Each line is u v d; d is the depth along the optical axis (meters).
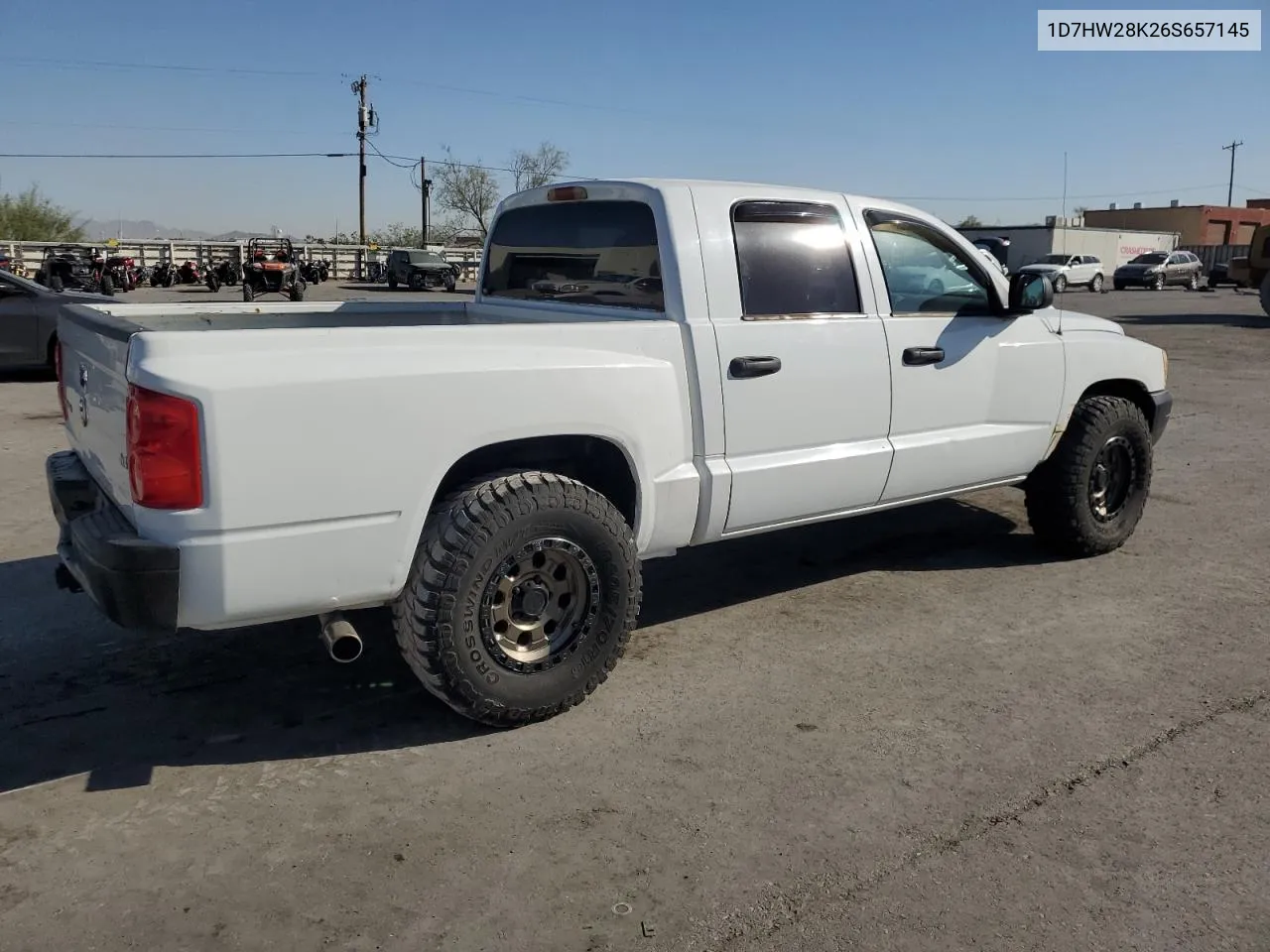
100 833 3.11
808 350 4.38
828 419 4.50
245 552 3.15
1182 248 63.88
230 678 4.19
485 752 3.62
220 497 3.08
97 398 3.59
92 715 3.87
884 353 4.65
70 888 2.85
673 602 5.14
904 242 4.85
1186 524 6.60
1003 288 5.24
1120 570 5.65
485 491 3.52
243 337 3.18
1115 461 5.78
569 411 3.70
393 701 4.00
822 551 5.99
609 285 4.46
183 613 3.14
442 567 3.44
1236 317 23.75
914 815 3.23
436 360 3.43
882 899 2.83
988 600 5.17
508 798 3.32
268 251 37.34
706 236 4.17
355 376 3.26
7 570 5.42
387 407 3.32
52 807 3.25
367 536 3.36
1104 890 2.88
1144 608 5.07
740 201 4.28
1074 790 3.39
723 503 4.22
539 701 3.71
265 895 2.83
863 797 3.33
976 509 6.95
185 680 4.17
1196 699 4.06
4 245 38.91
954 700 4.04
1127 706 4.00
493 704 3.63
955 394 4.97
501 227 5.26
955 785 3.41
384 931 2.69
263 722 3.82
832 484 4.56
